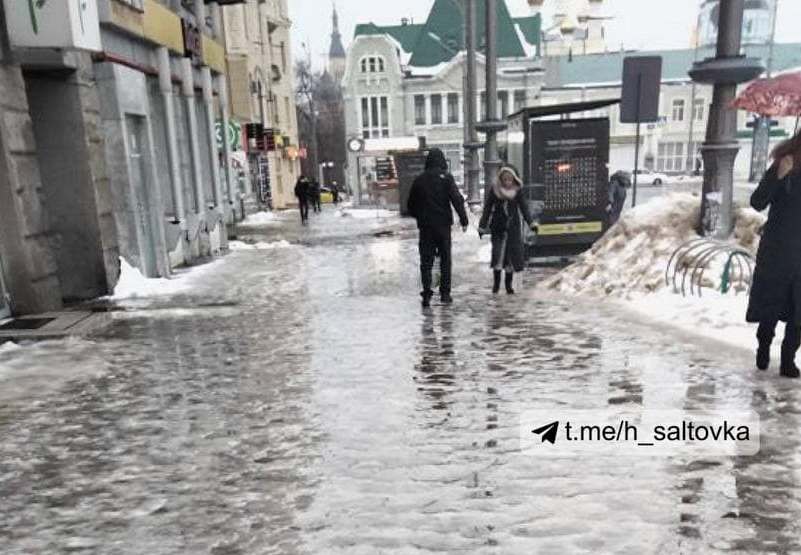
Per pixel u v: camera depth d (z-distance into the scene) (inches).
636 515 129.4
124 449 170.7
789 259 195.0
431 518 130.5
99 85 393.4
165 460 163.2
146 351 269.4
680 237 335.9
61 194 369.1
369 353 254.4
